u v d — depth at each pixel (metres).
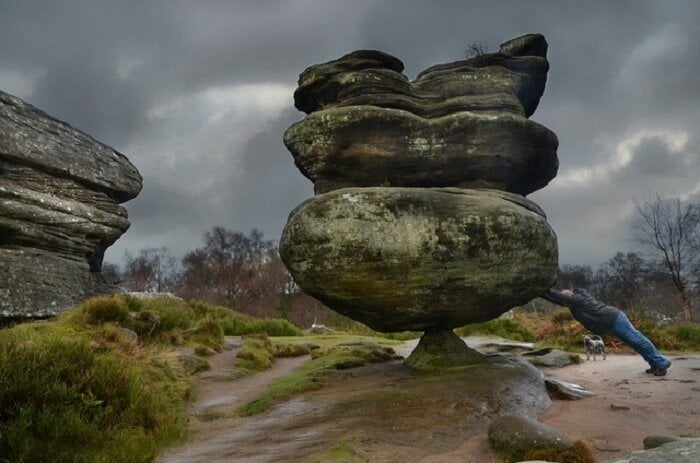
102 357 7.73
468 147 9.93
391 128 9.80
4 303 16.97
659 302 42.72
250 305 57.91
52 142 19.89
